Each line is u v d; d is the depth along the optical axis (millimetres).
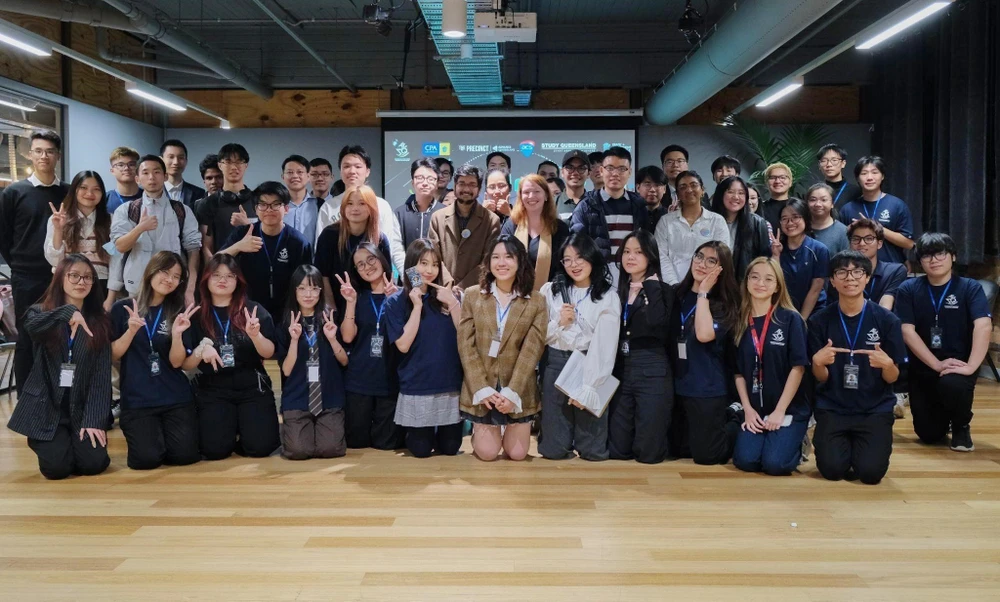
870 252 4512
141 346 3658
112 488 3324
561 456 3811
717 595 2295
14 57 7172
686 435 3834
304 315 3875
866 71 9531
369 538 2730
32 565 2502
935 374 4055
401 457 3846
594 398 3609
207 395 3775
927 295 4145
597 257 3764
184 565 2504
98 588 2336
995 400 5406
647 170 4824
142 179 4355
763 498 3188
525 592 2314
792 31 5227
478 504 3100
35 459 3818
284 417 3807
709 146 9852
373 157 10039
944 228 7000
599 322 3686
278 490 3291
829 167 5375
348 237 4121
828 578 2408
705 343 3719
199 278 4648
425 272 3777
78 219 4363
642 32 9891
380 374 3928
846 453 3457
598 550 2627
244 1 8742
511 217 4316
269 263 4254
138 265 4301
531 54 9969
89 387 3531
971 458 3859
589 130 9812
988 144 6449
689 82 7441
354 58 10008
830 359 3418
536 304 3723
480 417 3705
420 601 2256
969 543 2691
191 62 9812
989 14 6324
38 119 7473
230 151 4840
